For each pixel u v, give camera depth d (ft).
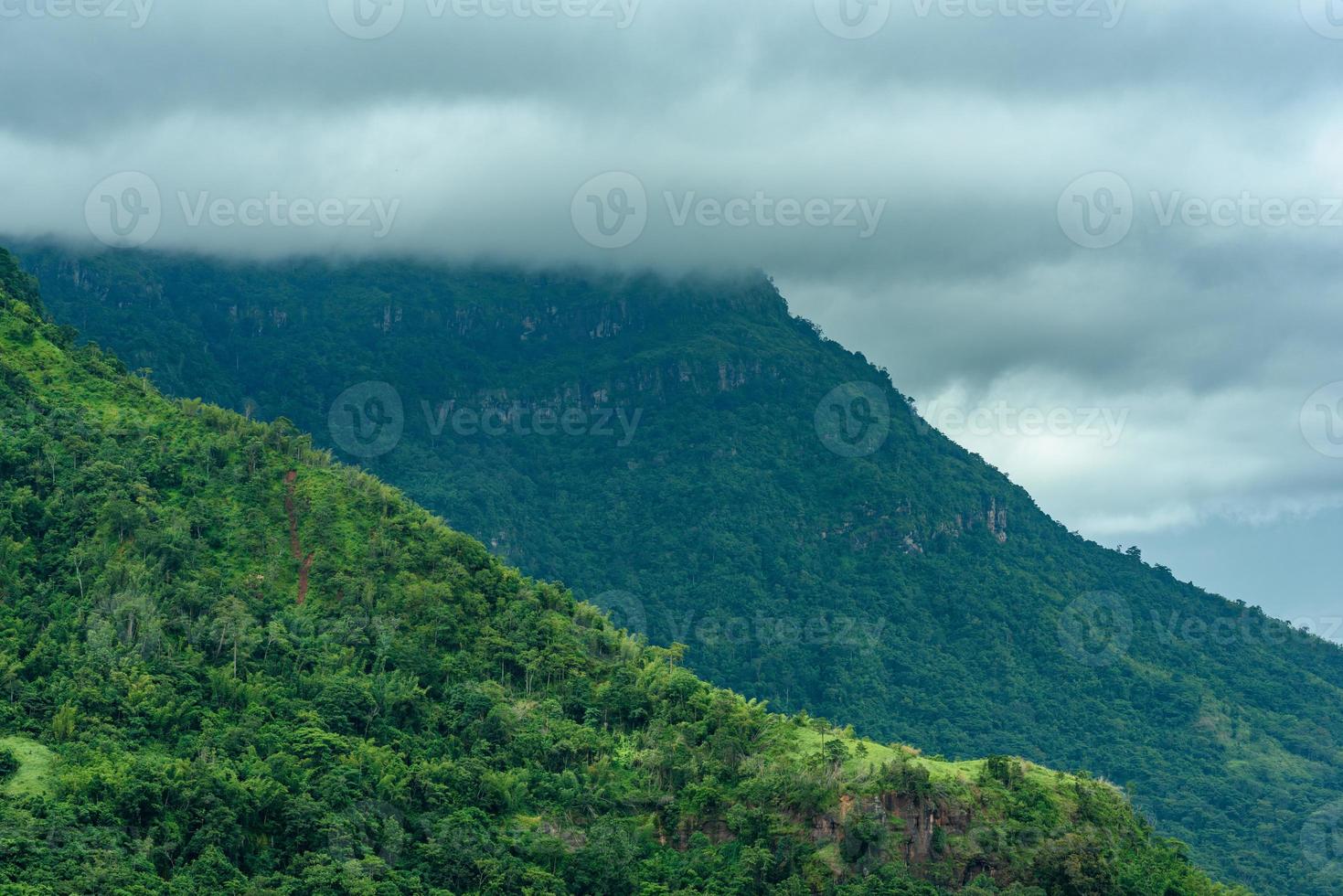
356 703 618.44
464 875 568.82
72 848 514.68
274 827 558.56
